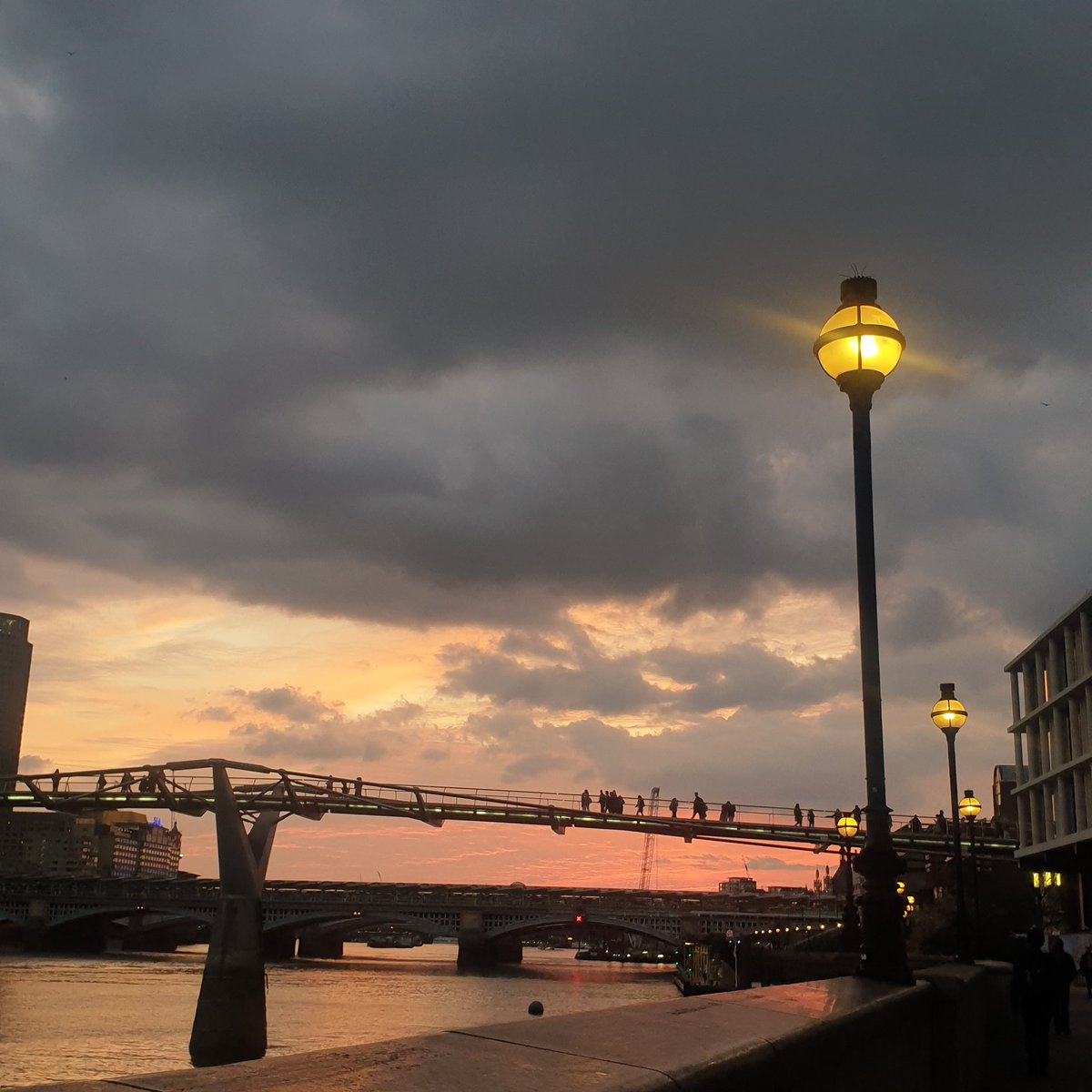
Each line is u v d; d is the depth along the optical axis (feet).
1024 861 272.92
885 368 40.42
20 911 599.16
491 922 555.69
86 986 357.00
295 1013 290.76
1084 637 234.58
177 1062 199.11
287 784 288.30
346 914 570.87
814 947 189.78
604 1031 13.46
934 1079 29.84
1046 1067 53.93
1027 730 276.41
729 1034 14.42
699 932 495.82
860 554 39.34
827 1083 17.87
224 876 219.82
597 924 537.24
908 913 202.18
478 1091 9.24
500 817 335.88
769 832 333.01
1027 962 61.21
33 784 272.72
